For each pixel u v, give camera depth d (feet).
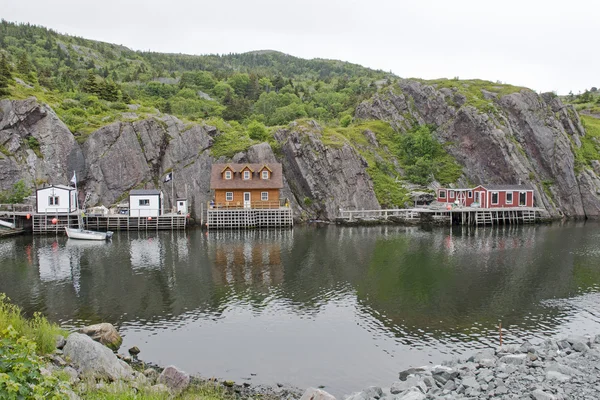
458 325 93.35
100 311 101.19
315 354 80.28
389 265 144.77
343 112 448.65
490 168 302.25
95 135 250.57
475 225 243.81
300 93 563.48
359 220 247.70
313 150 266.57
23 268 140.15
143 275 131.95
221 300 109.50
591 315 98.68
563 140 301.22
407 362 77.25
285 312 101.40
